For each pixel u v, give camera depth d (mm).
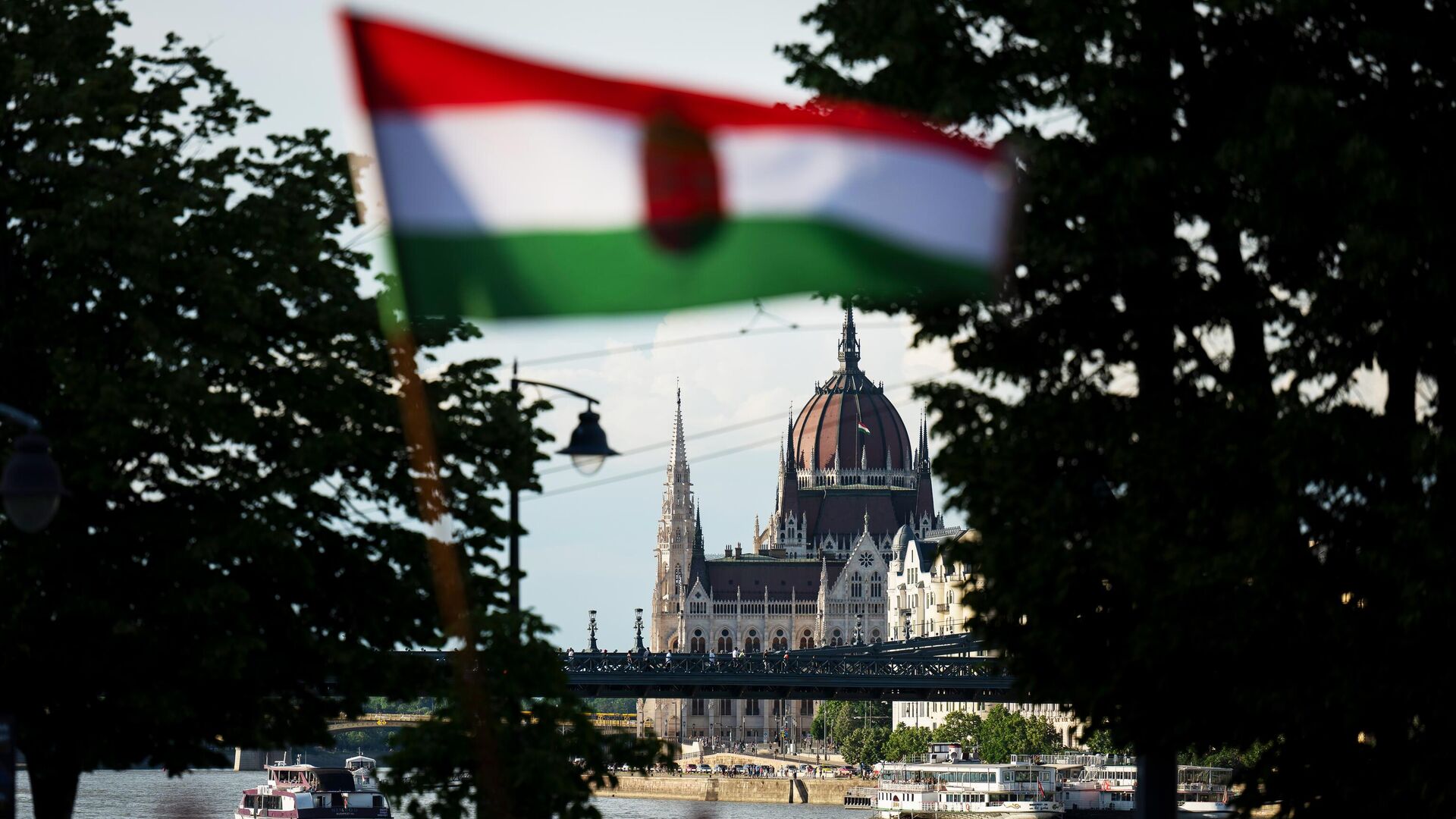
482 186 21891
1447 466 52812
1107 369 60531
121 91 69062
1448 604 52625
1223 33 57344
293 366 73000
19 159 66875
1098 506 59750
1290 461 53906
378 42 21766
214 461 70625
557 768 64438
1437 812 56219
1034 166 55781
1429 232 51375
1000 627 64625
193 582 68125
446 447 71875
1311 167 51969
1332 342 55594
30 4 71188
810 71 60219
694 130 22078
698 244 22234
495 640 65000
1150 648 57344
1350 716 55219
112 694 69062
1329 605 55094
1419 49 54375
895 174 22781
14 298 70000
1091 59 57344
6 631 65312
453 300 22250
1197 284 57969
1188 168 55219
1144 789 64062
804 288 22672
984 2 59312
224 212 71875
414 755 64250
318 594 73375
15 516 41406
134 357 68750
